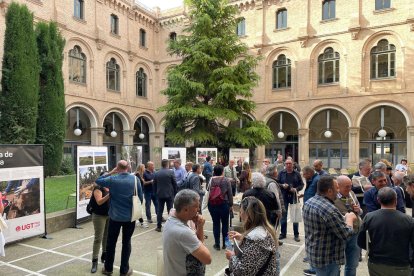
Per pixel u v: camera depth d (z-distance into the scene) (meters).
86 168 9.47
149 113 30.25
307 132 24.58
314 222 3.81
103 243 6.28
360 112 22.61
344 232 3.68
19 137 16.52
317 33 24.28
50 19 21.33
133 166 17.19
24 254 6.86
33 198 7.77
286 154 27.73
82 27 23.94
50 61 18.45
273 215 5.69
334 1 23.92
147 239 7.99
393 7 21.56
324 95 23.89
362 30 22.61
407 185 4.95
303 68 24.72
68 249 7.21
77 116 24.16
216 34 19.91
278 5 25.84
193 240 3.02
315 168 7.27
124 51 27.72
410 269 3.50
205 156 16.58
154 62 31.09
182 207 3.15
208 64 19.67
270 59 26.25
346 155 25.02
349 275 4.68
